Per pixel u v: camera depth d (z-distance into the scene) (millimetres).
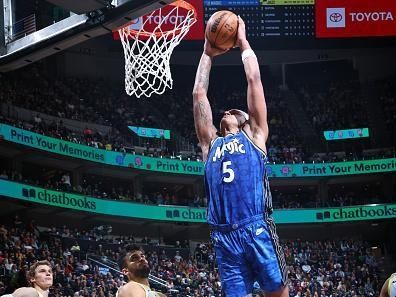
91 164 36781
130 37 16703
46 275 6727
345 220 40344
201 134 5152
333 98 46312
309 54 44219
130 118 42344
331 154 42250
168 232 41531
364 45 40219
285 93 47219
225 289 4664
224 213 4695
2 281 23938
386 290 6742
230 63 45000
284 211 40625
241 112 5090
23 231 30547
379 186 43688
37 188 32562
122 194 39562
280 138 43875
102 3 10398
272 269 4562
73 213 36406
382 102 45312
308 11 39562
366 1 39781
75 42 11523
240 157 4746
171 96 45375
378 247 41719
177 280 31562
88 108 40781
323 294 34094
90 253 31672
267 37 39281
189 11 16359
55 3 10398
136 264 6000
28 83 38781
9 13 12055
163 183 41906
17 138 32312
